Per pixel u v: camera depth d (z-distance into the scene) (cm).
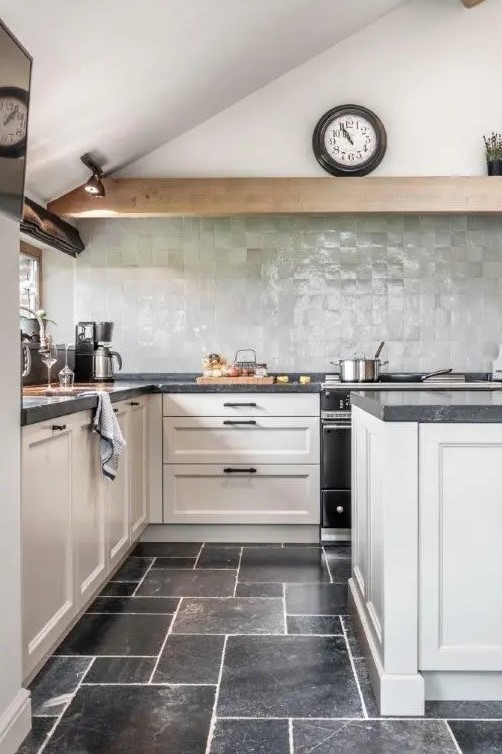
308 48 408
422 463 179
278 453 369
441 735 171
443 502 180
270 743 168
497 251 439
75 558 228
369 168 415
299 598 275
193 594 280
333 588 289
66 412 212
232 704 187
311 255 441
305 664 213
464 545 181
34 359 357
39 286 432
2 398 162
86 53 259
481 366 440
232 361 443
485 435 178
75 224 441
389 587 181
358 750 164
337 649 224
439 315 440
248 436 370
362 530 233
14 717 164
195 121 420
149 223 442
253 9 307
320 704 188
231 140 429
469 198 401
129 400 317
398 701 181
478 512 180
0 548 160
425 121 427
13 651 167
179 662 214
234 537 374
